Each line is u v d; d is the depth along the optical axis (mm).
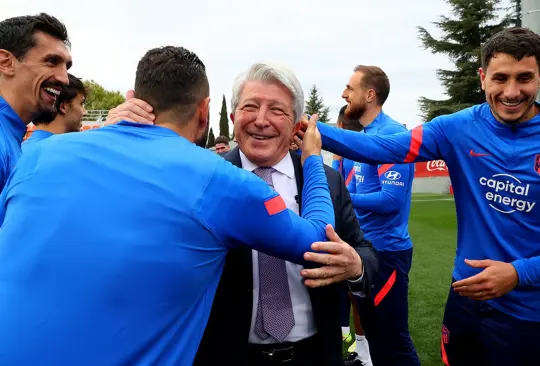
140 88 1213
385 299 2707
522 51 1506
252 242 1102
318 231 1217
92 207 978
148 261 945
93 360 894
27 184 1054
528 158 1610
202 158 1075
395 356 2701
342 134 1807
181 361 1005
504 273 1515
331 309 1432
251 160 1524
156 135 1117
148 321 941
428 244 7758
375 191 2936
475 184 1751
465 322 1843
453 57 27984
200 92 1234
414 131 1879
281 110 1435
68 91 2799
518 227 1641
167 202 993
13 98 1970
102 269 925
